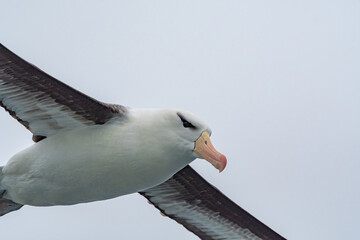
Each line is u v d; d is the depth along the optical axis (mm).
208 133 12898
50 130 12852
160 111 12875
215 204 14812
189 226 15086
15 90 12406
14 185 13102
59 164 12727
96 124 12742
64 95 12352
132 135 12664
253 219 14922
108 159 12633
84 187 12914
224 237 15180
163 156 12773
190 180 14523
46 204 13297
